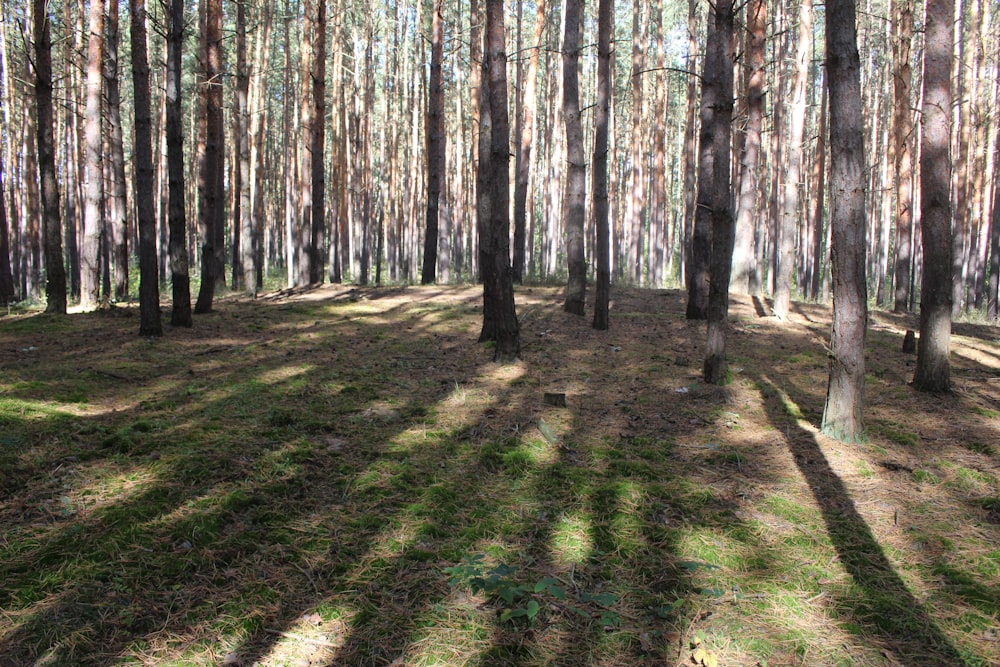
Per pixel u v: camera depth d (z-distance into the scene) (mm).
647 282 24406
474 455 5223
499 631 3113
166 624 2977
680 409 6652
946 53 6863
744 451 5559
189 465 4434
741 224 15484
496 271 8234
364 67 26766
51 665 2635
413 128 27844
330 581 3434
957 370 8602
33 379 6438
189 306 10133
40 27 11078
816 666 2930
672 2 30078
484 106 9625
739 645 3059
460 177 29000
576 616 3252
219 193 16234
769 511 4438
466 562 3660
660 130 23500
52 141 11383
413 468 4871
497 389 7113
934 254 7176
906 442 5750
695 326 10969
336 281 21484
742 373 7992
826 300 20891
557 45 25812
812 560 3828
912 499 4648
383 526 4000
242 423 5465
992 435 5949
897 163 15305
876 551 3924
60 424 5004
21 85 22656
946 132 7012
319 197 17375
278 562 3555
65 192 23453
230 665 2770
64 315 11172
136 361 7609
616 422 6215
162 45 24984
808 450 5551
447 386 7199
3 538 3428
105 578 3189
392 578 3488
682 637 3105
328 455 5012
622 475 4941
